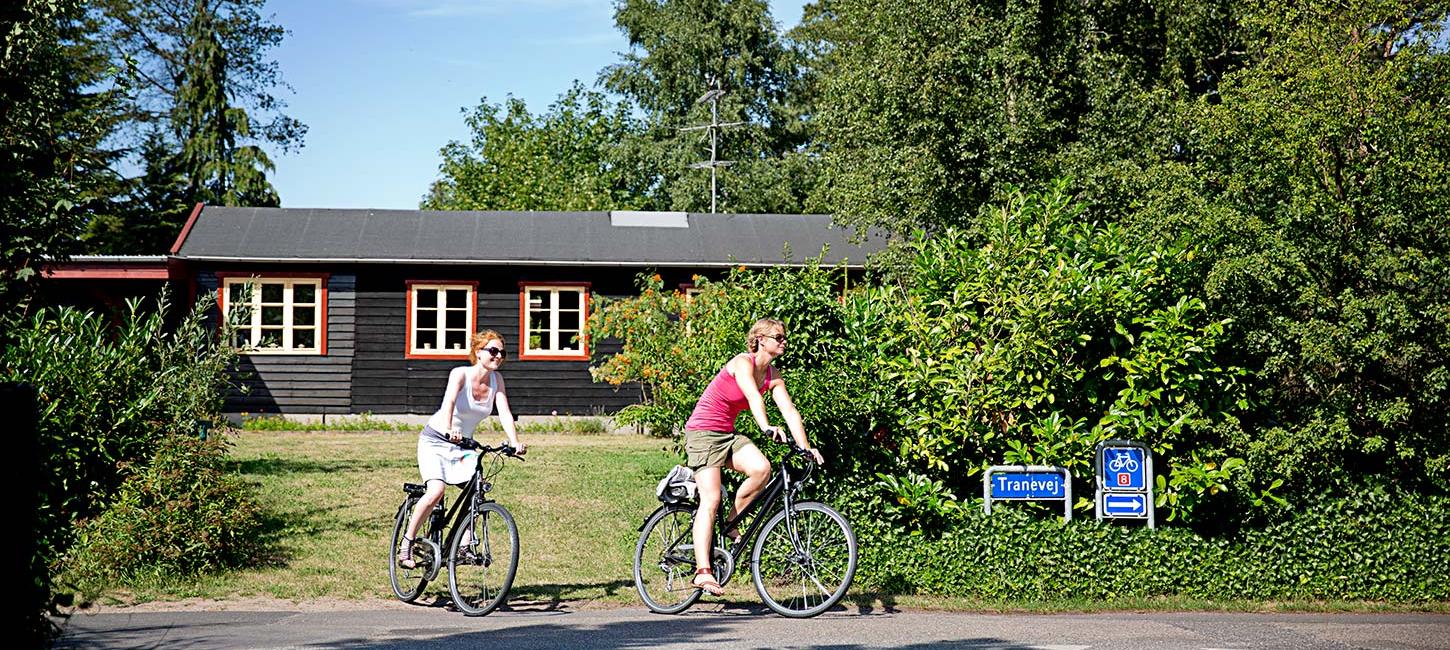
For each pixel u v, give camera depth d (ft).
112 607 26.18
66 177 28.27
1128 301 29.60
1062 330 29.40
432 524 26.91
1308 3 32.42
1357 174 30.76
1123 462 29.37
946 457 30.07
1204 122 32.96
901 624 24.88
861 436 29.60
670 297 54.24
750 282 32.96
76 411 30.42
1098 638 23.70
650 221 83.87
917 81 70.54
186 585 28.30
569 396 78.18
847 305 31.83
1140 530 29.40
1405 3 32.48
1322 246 29.60
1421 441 30.22
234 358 41.81
